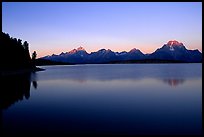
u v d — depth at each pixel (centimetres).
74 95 3984
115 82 6719
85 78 8512
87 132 1722
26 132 1723
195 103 3067
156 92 4350
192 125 1886
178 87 5231
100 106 2873
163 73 11875
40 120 2105
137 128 1817
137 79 7788
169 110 2577
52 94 4106
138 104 3022
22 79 7831
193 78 8075
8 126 1891
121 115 2320
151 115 2309
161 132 1705
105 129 1797
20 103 3109
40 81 7094
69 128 1831
